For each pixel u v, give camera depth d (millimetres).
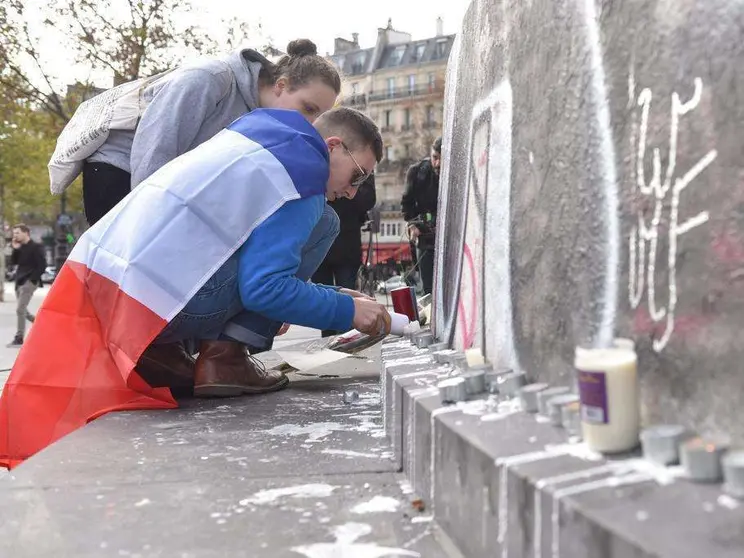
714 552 773
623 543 832
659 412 1158
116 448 2105
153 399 2682
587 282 1354
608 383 1136
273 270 2580
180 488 1745
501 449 1220
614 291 1274
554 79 1512
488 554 1213
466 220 2215
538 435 1286
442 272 2611
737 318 1010
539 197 1576
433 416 1526
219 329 2873
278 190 2592
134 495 1694
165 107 3178
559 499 976
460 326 2256
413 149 55094
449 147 2633
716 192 1044
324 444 2135
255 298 2586
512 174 1754
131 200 2703
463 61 2406
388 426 2154
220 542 1421
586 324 1354
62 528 1501
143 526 1507
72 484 1780
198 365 2885
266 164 2607
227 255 2578
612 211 1283
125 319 2551
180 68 3350
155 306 2539
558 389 1414
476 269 2057
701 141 1071
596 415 1142
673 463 1052
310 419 2477
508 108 1799
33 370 2602
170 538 1442
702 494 939
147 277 2547
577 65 1407
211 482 1787
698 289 1078
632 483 1001
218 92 3250
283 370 3605
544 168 1552
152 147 3152
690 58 1095
